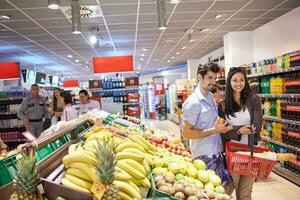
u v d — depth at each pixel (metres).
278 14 6.97
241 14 6.87
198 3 5.88
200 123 2.67
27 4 5.39
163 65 19.86
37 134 7.51
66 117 5.56
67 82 18.70
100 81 9.04
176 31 8.52
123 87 8.98
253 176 2.48
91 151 1.74
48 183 1.34
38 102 7.54
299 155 4.83
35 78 11.08
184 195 1.73
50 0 4.45
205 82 2.63
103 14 6.30
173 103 16.27
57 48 10.45
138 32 8.41
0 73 8.84
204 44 11.19
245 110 2.80
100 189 1.35
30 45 9.51
